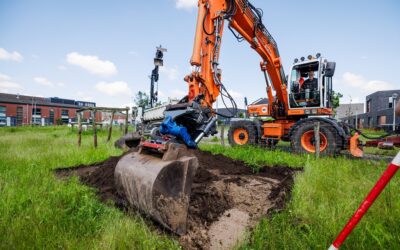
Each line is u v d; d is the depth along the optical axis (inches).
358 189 135.0
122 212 107.5
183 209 96.7
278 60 321.4
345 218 99.4
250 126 357.4
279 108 353.4
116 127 802.8
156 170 94.7
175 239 92.8
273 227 97.7
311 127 282.2
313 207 112.9
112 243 83.0
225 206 126.6
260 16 282.0
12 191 120.1
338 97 845.2
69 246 80.5
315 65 313.9
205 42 205.9
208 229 104.3
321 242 83.9
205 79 201.6
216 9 214.5
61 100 3139.8
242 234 101.0
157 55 328.5
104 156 245.4
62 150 274.5
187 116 162.2
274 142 359.3
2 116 2367.1
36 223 92.5
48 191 127.1
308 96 315.9
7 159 215.5
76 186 136.4
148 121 362.0
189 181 99.6
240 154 262.7
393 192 122.7
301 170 205.0
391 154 320.5
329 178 157.9
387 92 1405.0
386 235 83.1
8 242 80.7
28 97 2947.8
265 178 186.2
